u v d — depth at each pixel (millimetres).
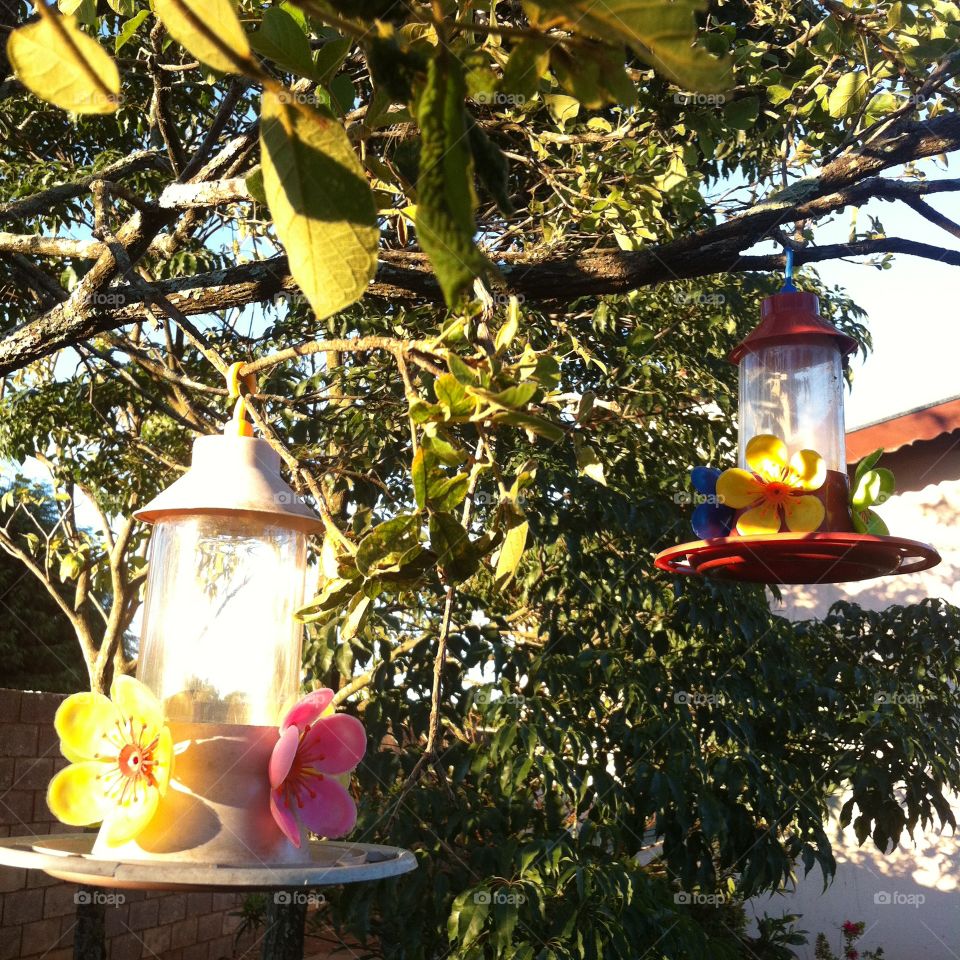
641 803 3609
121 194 1775
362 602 1003
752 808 4055
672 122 2316
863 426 5766
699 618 3943
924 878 5980
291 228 364
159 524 1443
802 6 2723
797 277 5301
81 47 380
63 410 5012
